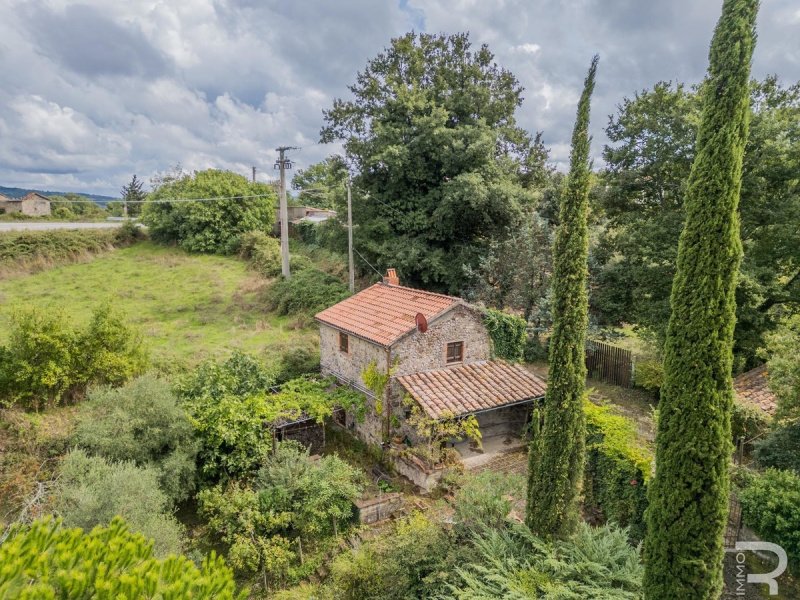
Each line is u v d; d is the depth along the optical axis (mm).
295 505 12500
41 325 15180
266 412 14938
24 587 3711
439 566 9609
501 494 11430
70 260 35062
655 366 18672
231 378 16250
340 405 16984
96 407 13461
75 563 4082
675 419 6742
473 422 14773
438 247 27703
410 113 26641
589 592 8391
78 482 10812
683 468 6652
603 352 21375
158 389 13992
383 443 15820
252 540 11727
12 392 14680
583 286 9336
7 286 29312
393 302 18453
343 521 13000
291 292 27828
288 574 11547
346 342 18172
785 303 18984
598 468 12891
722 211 6336
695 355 6535
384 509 13133
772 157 16375
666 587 6887
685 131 18125
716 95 6367
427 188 28016
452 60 29656
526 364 22531
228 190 40969
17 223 42750
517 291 23047
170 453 13344
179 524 12352
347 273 30969
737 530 10188
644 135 19969
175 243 41031
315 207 64062
